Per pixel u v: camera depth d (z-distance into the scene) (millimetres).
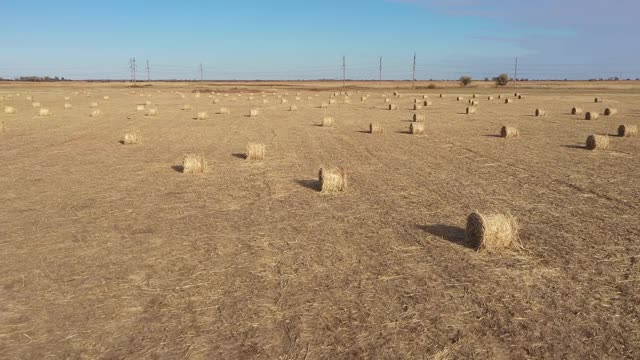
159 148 23297
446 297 7562
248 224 11320
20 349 6332
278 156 20984
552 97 68625
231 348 6289
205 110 47312
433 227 10953
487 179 15875
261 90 107438
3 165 18875
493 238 9391
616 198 13258
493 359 5969
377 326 6750
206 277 8391
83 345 6402
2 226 11297
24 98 65688
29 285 8148
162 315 7133
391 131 29719
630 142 24172
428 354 6098
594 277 8203
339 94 81188
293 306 7340
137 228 11086
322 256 9273
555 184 15047
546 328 6652
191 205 13047
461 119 36938
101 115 41188
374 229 10859
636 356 6000
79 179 16391
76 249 9773
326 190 14359
